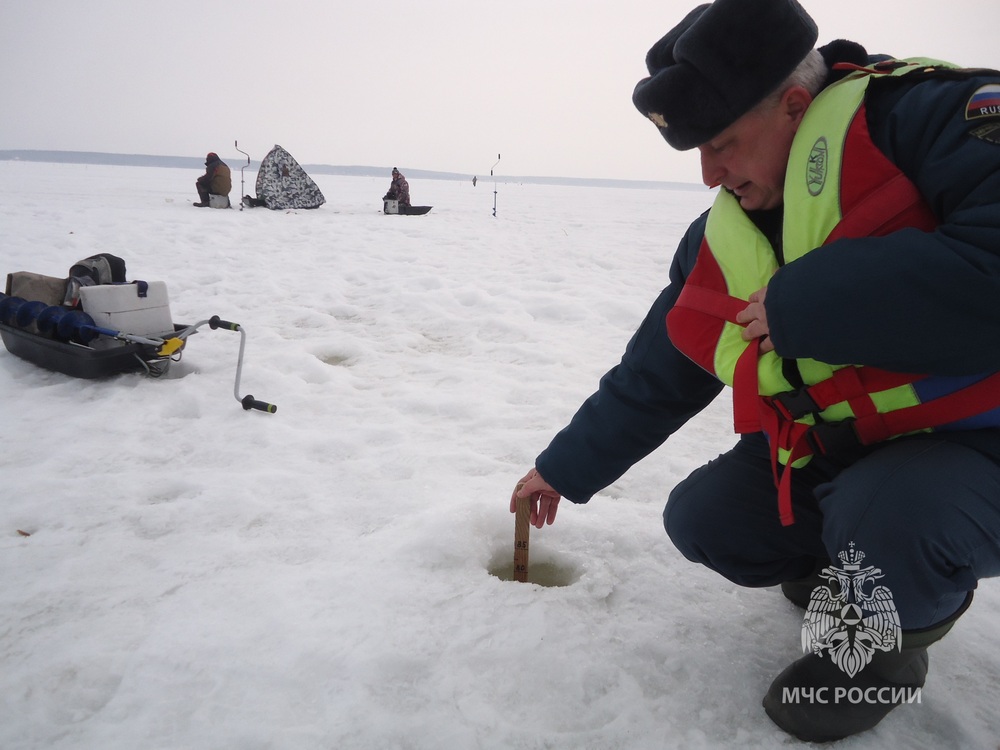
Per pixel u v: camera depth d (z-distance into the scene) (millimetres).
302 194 15195
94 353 3467
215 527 2215
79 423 3016
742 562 1554
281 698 1470
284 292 6016
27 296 3879
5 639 1671
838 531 1226
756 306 1189
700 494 1565
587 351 4434
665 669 1562
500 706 1458
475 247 9352
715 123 1148
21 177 32000
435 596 1812
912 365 1058
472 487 2475
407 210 15031
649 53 1262
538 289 6258
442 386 3736
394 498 2396
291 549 2082
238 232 10102
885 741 1348
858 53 1272
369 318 5297
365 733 1372
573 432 1675
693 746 1352
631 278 7008
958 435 1190
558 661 1569
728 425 3250
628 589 1857
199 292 5957
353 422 3150
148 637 1668
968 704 1442
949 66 1148
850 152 1105
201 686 1506
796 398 1245
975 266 960
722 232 1309
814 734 1334
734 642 1641
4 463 2652
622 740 1370
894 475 1171
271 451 2814
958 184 1019
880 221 1092
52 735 1383
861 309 1022
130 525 2221
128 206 13844
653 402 1577
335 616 1729
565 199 36156
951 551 1125
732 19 1073
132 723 1408
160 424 3057
